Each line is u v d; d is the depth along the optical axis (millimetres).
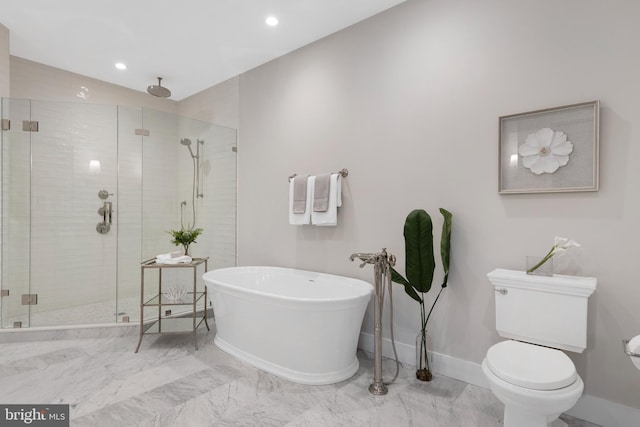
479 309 2092
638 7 1634
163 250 3381
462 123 2158
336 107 2803
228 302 2502
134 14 2576
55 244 3135
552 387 1269
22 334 2748
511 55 1979
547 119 1859
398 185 2441
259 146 3441
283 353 2197
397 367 2109
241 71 3582
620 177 1677
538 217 1898
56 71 3514
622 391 1674
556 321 1641
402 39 2426
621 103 1674
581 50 1772
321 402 1887
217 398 1918
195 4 2441
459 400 1914
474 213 2113
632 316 1652
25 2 2432
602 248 1719
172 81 3834
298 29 2773
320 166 2916
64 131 3160
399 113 2439
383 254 2074
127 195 3301
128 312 3105
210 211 3566
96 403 1852
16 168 2947
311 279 2805
